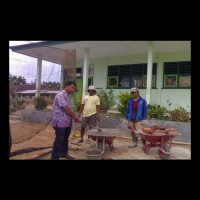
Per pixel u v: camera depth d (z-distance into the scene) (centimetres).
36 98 532
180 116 591
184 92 797
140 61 912
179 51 819
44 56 615
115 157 412
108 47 806
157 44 730
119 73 970
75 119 370
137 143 514
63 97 352
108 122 663
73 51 593
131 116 483
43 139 575
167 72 845
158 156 426
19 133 433
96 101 520
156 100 857
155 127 435
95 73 1036
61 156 401
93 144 524
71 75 599
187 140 550
